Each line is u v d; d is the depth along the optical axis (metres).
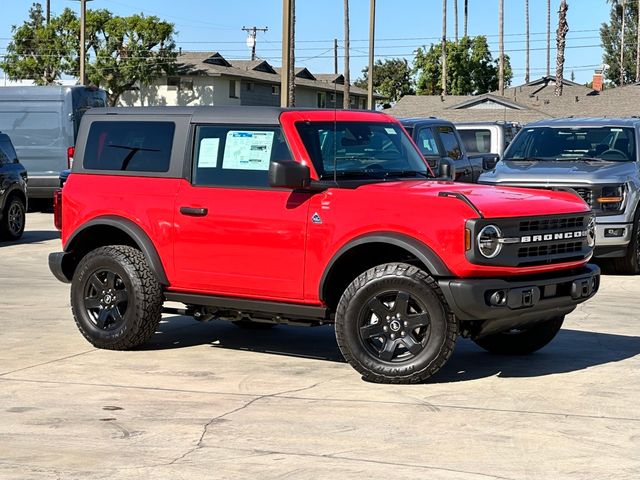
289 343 9.69
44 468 5.82
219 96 65.81
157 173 8.94
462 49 84.81
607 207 14.34
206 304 8.76
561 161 15.20
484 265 7.54
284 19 22.09
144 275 8.97
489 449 6.18
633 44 119.94
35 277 14.41
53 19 65.62
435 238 7.58
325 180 8.20
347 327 7.86
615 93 62.91
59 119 25.61
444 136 18.20
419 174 8.82
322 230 8.02
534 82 77.75
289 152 8.32
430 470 5.77
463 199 7.58
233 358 8.94
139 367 8.52
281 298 8.33
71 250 9.55
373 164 8.59
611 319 10.88
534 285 7.75
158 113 9.05
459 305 7.53
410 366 7.72
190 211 8.66
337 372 8.34
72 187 9.39
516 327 8.41
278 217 8.23
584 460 5.96
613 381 7.97
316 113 8.56
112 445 6.27
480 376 8.17
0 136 19.44
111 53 64.31
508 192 8.26
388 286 7.73
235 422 6.79
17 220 19.45
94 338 9.20
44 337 9.83
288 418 6.88
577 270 8.37
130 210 9.02
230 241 8.48
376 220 7.79
